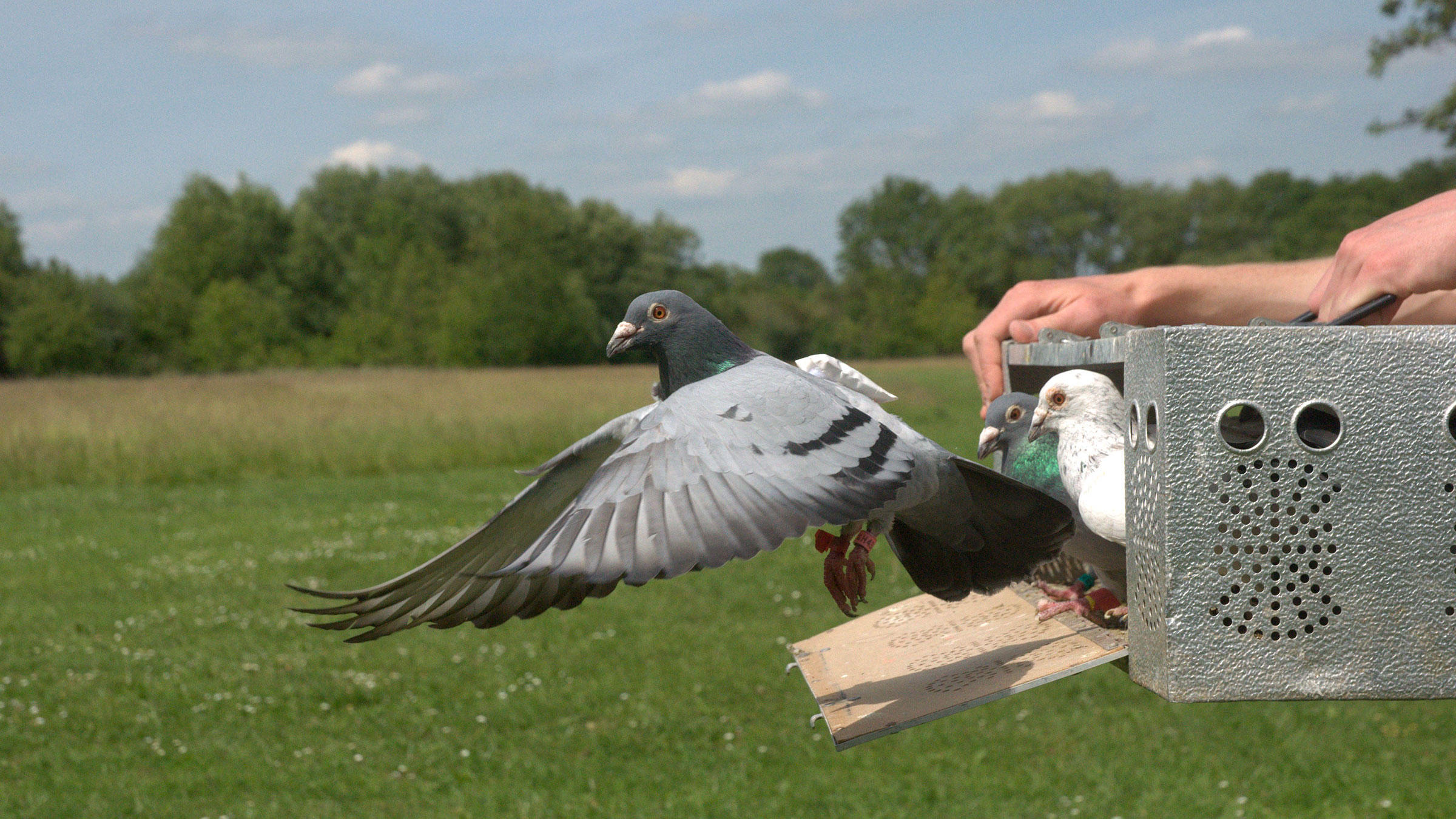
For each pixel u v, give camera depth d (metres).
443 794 5.11
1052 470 2.59
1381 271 1.58
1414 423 1.48
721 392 1.80
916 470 2.05
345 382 37.16
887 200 95.44
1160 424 1.52
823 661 2.58
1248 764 5.09
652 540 1.55
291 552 10.89
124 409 23.16
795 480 1.69
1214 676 1.52
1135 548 1.68
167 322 69.25
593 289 78.06
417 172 88.06
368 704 6.41
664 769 5.35
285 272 77.38
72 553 11.00
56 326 63.59
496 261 74.12
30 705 6.34
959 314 82.12
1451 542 1.48
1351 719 5.62
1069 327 2.85
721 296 85.31
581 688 6.55
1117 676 6.49
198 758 5.57
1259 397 1.49
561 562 1.52
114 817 4.86
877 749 5.51
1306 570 1.50
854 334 83.50
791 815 4.73
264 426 20.16
